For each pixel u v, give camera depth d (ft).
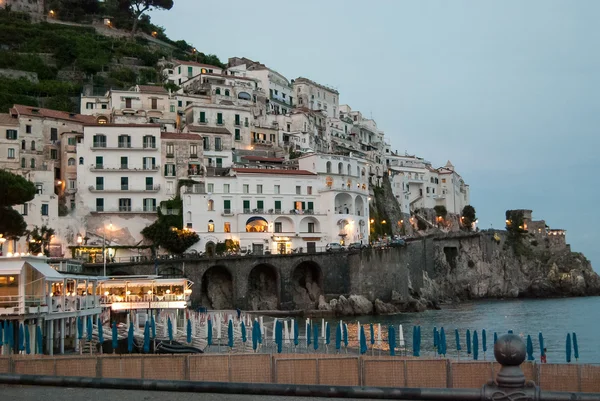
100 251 372.99
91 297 194.90
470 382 106.11
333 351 180.34
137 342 176.96
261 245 410.72
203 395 64.18
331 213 431.43
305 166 459.73
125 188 397.39
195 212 399.03
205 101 531.09
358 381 108.58
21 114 400.88
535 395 44.42
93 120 438.81
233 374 109.50
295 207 428.15
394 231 596.70
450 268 576.20
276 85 625.82
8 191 247.09
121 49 604.49
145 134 404.36
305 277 401.08
